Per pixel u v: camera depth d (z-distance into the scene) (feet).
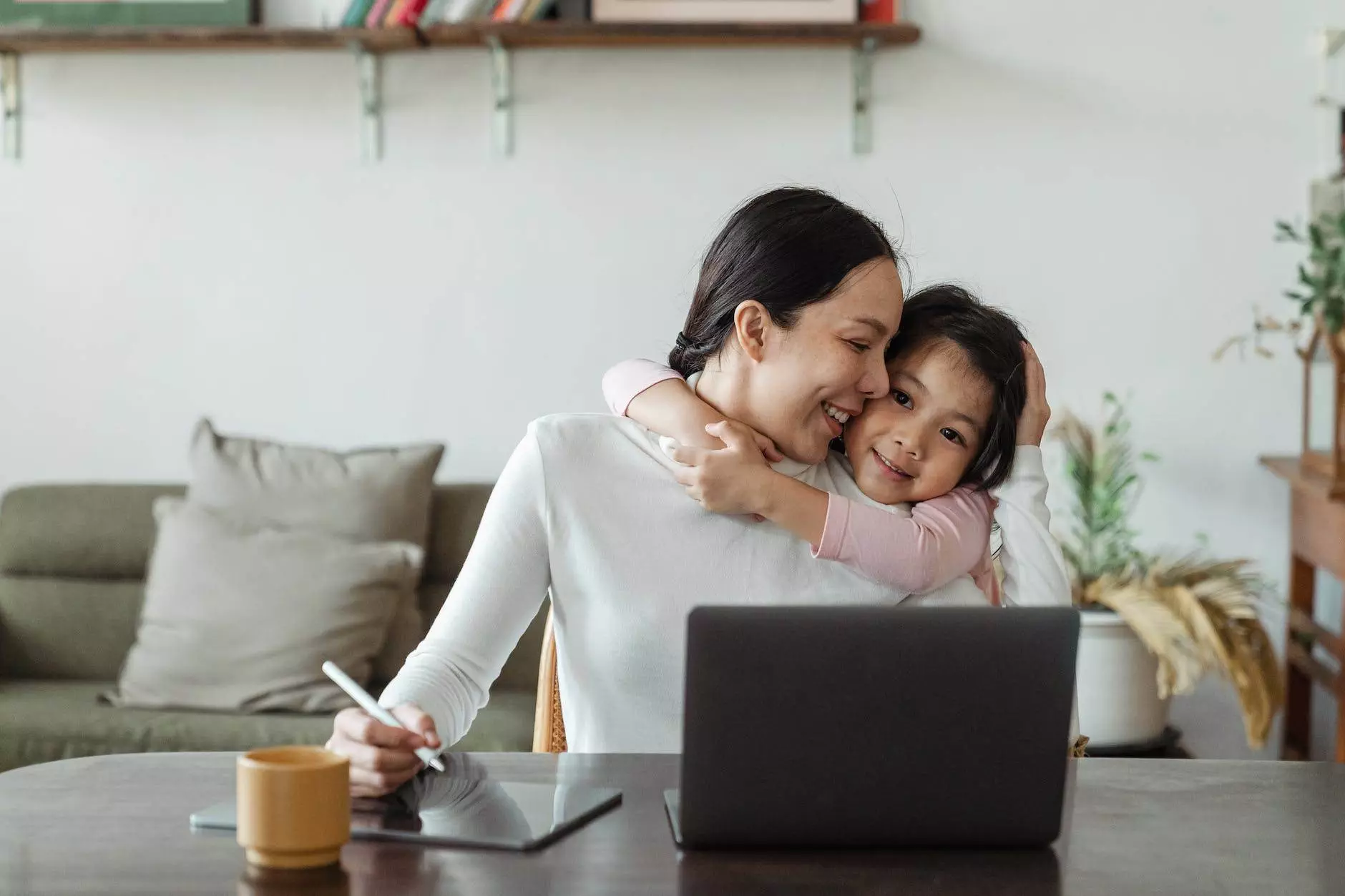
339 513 9.04
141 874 2.88
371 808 3.33
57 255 10.14
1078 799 3.55
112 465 10.19
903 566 4.28
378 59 9.95
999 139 9.84
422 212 10.03
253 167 10.05
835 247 4.26
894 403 4.52
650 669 4.34
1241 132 9.78
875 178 9.87
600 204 9.96
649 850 3.07
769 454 4.43
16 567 9.46
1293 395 9.85
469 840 3.08
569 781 3.60
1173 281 9.86
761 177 9.89
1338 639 8.70
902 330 4.58
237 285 10.11
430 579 9.33
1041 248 9.88
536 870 2.92
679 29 9.34
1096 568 9.12
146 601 8.80
